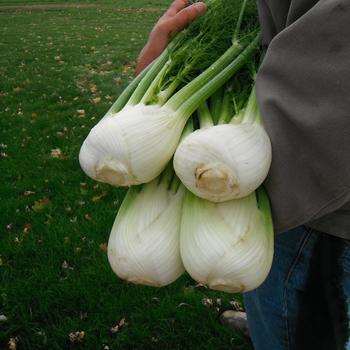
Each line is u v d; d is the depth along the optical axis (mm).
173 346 1325
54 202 1948
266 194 636
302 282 825
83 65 4453
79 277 1530
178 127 622
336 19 545
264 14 691
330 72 558
